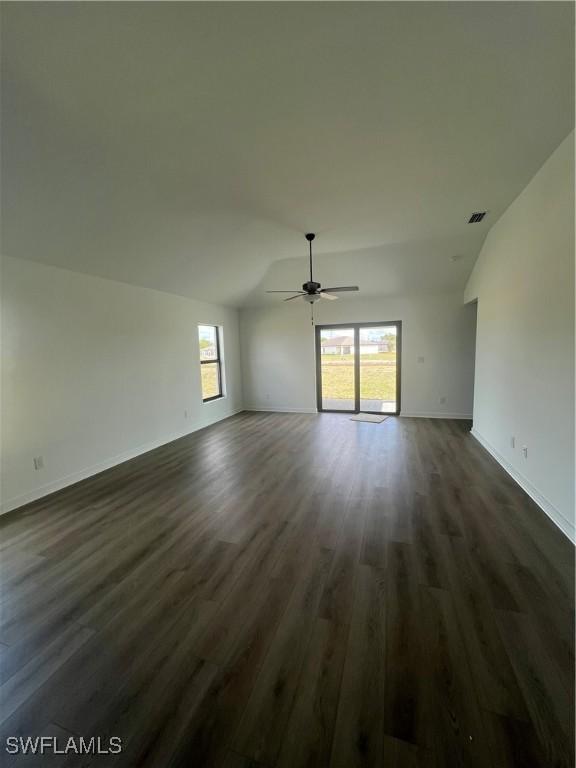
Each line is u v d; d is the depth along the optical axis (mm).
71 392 3594
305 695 1303
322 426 5793
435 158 2475
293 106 1902
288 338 7004
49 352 3369
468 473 3520
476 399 4875
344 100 1866
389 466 3799
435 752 1104
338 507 2859
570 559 2082
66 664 1475
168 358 5133
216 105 1874
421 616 1671
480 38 1504
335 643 1534
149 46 1490
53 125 1983
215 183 2752
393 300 6238
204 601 1829
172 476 3717
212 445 4887
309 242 4262
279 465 3955
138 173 2549
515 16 1405
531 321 2885
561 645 1484
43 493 3281
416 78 1724
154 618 1721
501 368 3697
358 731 1172
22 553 2322
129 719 1242
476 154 2443
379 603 1767
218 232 3822
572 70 1682
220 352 6695
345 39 1492
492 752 1099
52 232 2973
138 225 3303
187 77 1669
